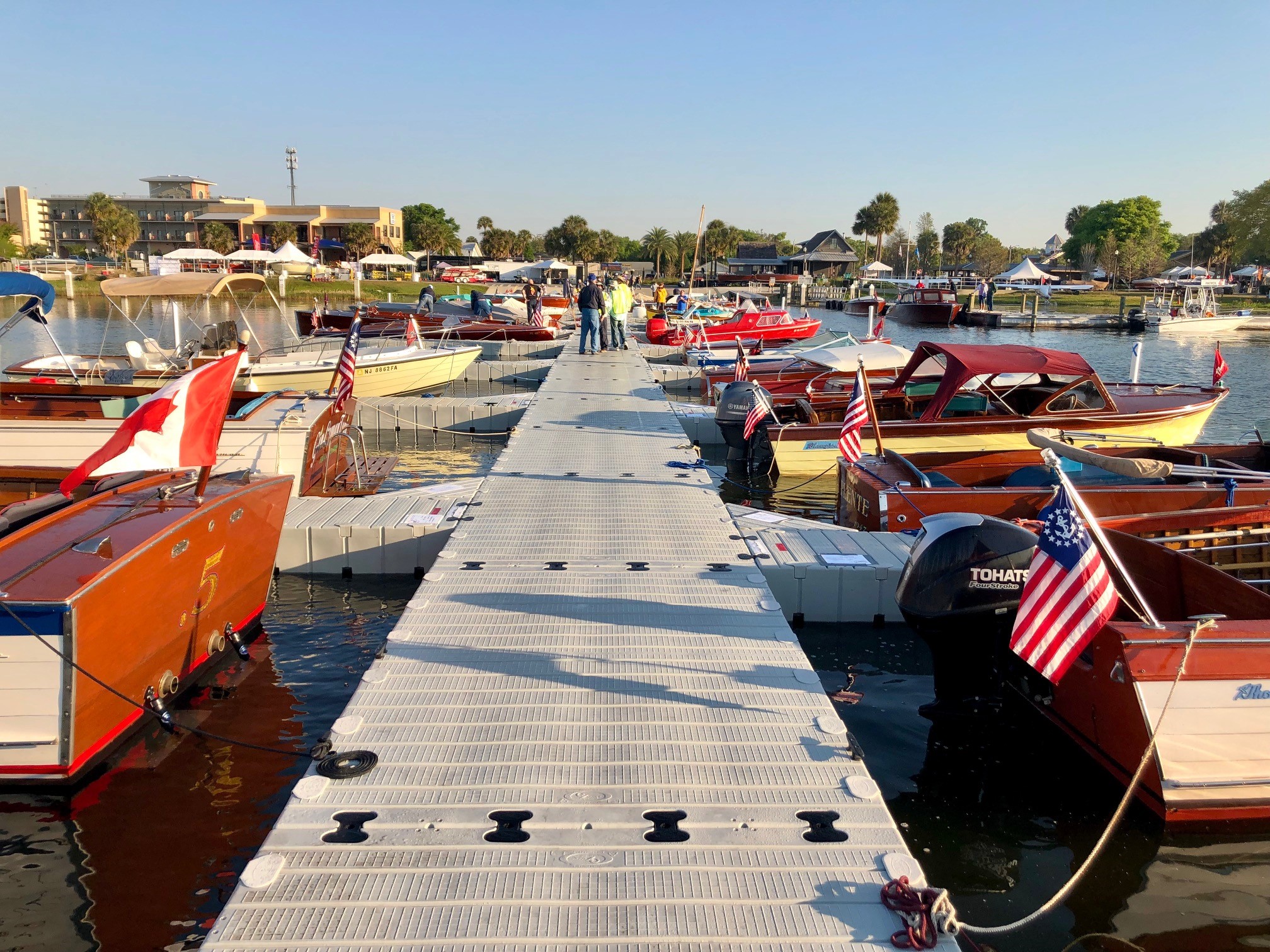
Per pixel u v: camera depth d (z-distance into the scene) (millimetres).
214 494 6617
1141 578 6430
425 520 8750
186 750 5555
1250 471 9469
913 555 5871
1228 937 4102
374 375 19578
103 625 5090
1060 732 5734
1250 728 4824
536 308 30500
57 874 4363
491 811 3963
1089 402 13234
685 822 3906
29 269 64375
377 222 87312
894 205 106688
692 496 9586
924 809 5098
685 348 25859
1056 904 4305
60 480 7840
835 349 17078
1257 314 56406
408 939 3172
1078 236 106062
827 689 6559
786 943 3203
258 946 3133
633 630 5980
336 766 4227
